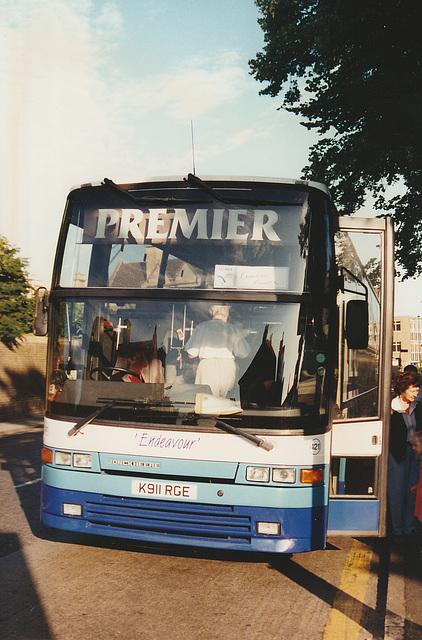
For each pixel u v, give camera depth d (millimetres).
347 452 5703
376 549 6730
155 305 5488
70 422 5426
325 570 5883
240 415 5133
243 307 5348
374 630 4473
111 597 4914
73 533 6840
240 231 5551
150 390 5277
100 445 5316
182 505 5129
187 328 5391
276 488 5035
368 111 17484
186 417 5180
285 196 5590
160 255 5621
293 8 20875
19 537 6645
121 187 5863
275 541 5023
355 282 5895
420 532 6750
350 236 5945
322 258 5418
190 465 5117
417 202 20188
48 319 5855
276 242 5492
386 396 5891
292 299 5305
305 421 5152
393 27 15828
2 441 16703
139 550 6219
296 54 20672
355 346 5395
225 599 4973
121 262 5680
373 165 17859
